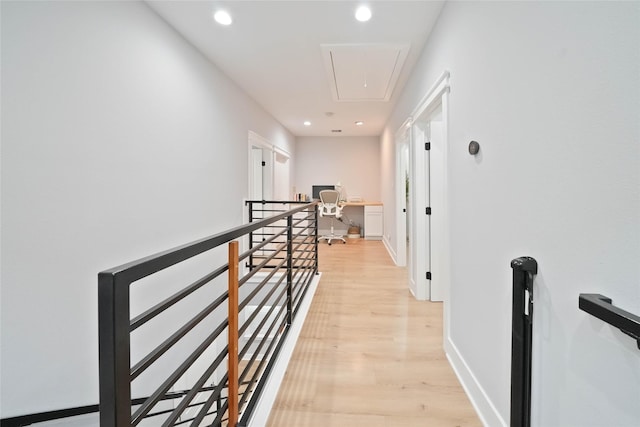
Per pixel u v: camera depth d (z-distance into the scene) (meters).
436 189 3.00
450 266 1.94
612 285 0.73
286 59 2.93
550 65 0.94
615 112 0.71
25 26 1.34
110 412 0.65
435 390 1.66
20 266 1.35
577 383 0.85
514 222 1.16
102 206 1.72
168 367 2.36
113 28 1.79
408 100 3.40
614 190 0.72
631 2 0.67
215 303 1.16
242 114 3.83
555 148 0.93
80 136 1.59
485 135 1.40
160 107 2.21
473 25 1.53
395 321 2.54
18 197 1.33
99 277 0.65
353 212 7.48
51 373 1.47
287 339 2.15
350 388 1.68
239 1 2.04
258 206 5.12
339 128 6.36
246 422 1.32
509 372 1.22
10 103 1.30
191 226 2.63
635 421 0.68
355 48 2.66
